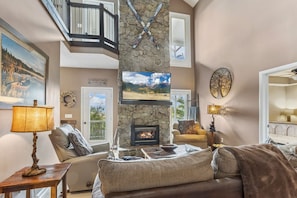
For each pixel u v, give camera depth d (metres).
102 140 6.73
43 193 2.88
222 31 5.90
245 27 4.95
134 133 5.65
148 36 6.03
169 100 5.90
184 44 7.59
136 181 1.26
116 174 1.25
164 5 6.30
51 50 3.48
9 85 2.03
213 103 6.34
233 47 5.41
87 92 6.64
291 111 7.73
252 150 1.66
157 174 1.30
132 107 5.76
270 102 7.88
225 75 5.74
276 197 1.47
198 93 7.27
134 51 5.88
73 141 3.25
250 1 4.77
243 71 5.03
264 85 4.42
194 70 7.56
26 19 2.51
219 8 6.04
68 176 3.07
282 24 3.90
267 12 4.27
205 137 5.83
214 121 6.25
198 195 1.34
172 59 7.37
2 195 2.21
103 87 6.76
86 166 3.15
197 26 7.37
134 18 5.94
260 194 1.44
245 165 1.50
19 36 2.25
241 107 5.11
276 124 6.60
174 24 7.73
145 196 1.23
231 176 1.51
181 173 1.35
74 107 6.50
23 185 1.66
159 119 5.92
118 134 5.65
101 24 5.04
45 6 3.09
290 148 2.32
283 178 1.53
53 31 3.55
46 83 3.18
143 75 5.68
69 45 4.70
